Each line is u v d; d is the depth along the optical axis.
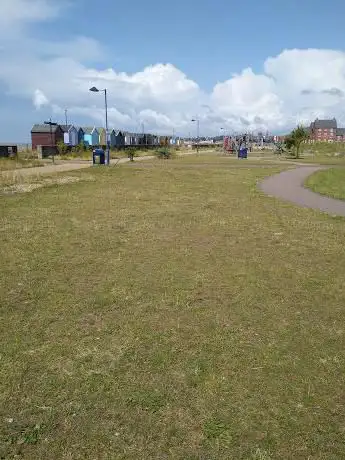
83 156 51.03
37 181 19.81
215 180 22.62
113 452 2.76
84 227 9.80
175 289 5.73
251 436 2.93
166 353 4.00
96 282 5.98
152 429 2.97
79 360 3.86
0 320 4.68
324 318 4.90
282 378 3.63
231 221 10.84
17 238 8.58
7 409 3.15
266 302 5.35
